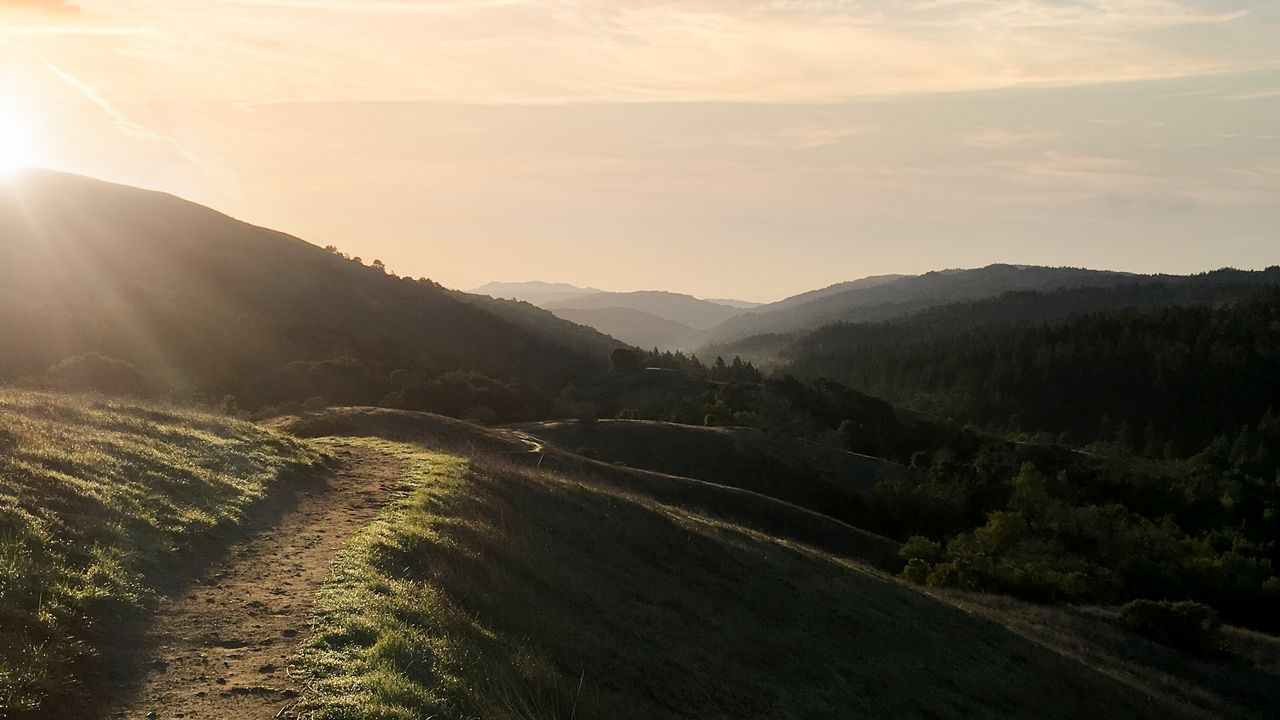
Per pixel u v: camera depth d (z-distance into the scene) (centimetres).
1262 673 3028
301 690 748
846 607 2064
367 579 1051
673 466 5681
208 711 693
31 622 743
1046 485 6469
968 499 5878
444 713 770
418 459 2080
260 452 1728
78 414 1566
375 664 819
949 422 9731
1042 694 1998
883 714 1523
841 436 7731
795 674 1517
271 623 889
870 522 5481
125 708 681
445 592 1109
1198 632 3162
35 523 935
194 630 852
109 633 800
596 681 1081
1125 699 2197
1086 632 3019
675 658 1320
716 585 1855
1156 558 4853
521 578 1346
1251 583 4569
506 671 937
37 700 643
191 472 1395
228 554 1120
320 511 1449
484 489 1845
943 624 2286
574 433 5834
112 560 935
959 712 1697
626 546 1856
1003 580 3734
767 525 3791
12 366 4569
